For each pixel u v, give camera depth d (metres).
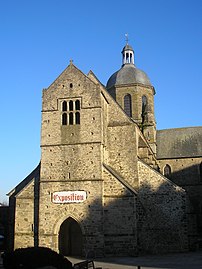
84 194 40.19
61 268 21.06
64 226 44.84
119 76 63.53
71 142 41.97
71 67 44.31
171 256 37.62
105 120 45.28
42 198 41.06
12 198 48.34
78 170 41.03
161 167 62.47
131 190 39.84
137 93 62.25
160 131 67.38
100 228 39.03
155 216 42.59
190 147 62.88
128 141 45.19
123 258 36.94
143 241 40.72
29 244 41.22
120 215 39.53
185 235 41.47
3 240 53.66
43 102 43.84
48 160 42.00
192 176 60.78
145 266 30.08
